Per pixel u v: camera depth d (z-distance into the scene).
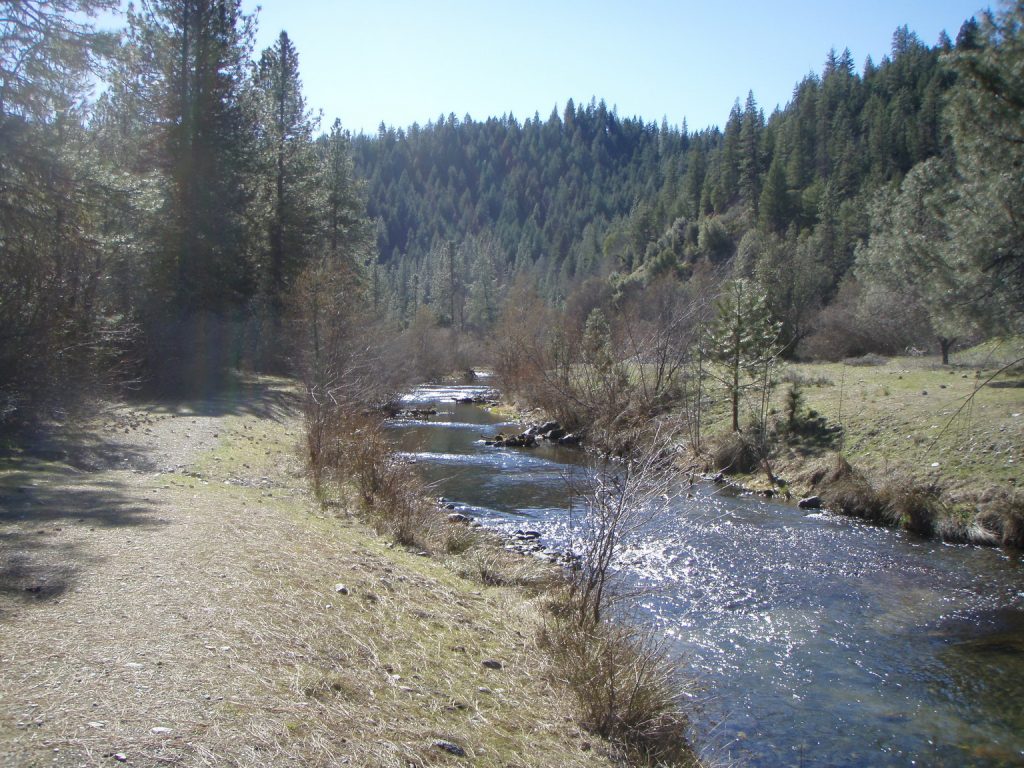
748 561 11.94
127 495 9.36
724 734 6.33
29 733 3.21
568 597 8.01
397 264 129.75
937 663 8.11
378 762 3.73
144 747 3.27
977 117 13.80
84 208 15.55
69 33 14.52
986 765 6.03
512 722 4.90
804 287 42.28
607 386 27.39
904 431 18.03
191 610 5.18
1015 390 19.48
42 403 14.69
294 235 36.00
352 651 5.18
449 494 17.36
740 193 80.75
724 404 25.08
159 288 25.39
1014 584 10.95
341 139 43.81
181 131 26.52
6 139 13.68
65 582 5.44
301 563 6.96
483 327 80.75
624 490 8.15
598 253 99.69
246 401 24.98
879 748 6.27
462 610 7.05
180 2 26.69
